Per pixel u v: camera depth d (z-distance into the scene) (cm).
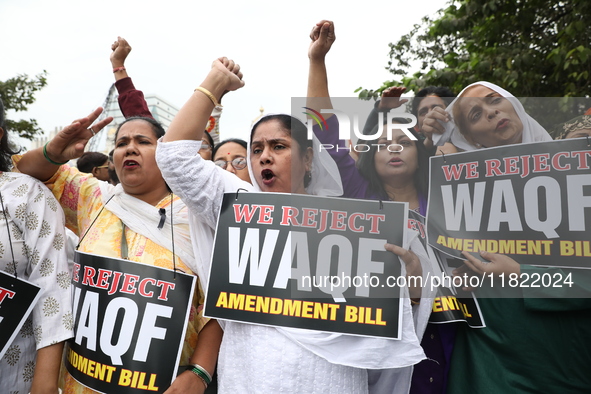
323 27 215
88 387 192
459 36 708
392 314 180
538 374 193
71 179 234
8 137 229
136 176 214
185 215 212
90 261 203
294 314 180
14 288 196
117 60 284
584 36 499
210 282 187
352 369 186
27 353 208
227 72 200
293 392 175
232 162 294
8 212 206
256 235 187
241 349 184
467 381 203
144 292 195
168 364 191
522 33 587
